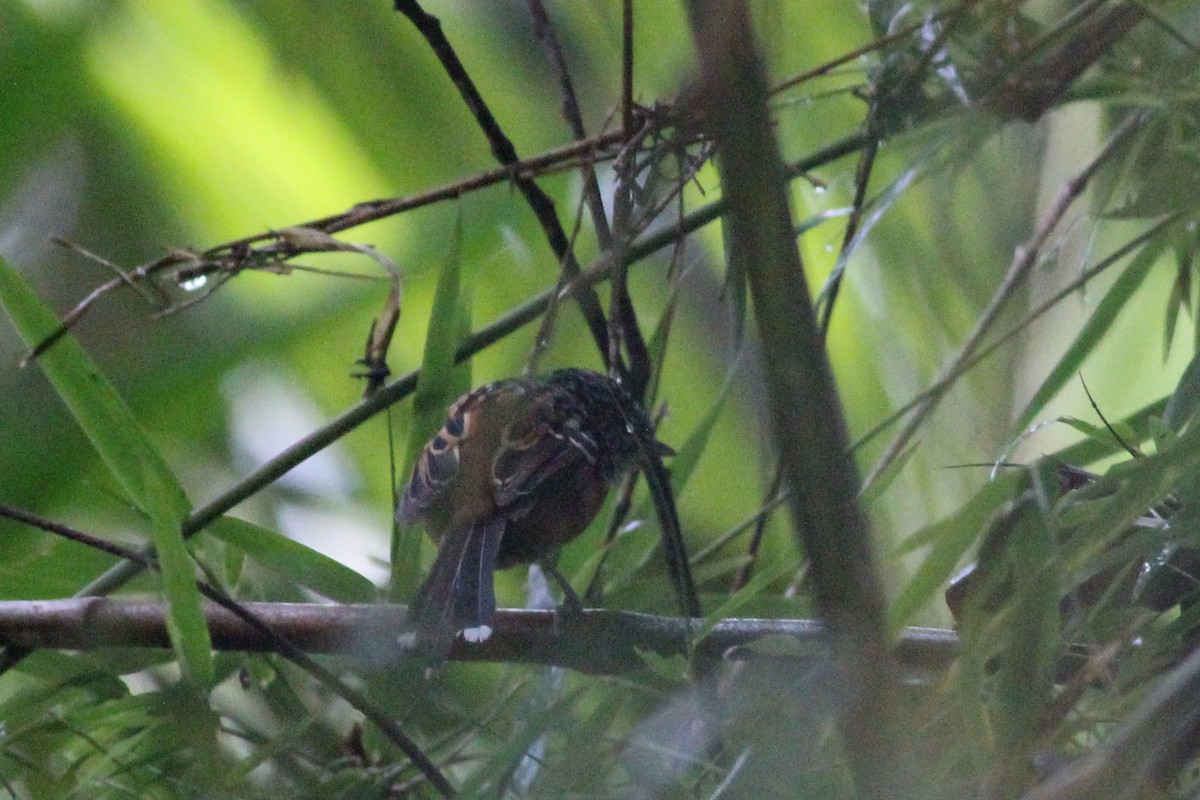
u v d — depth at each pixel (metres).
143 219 9.08
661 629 5.96
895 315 7.82
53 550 6.66
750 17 3.02
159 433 8.55
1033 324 7.68
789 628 5.85
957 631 5.17
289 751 6.00
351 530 9.21
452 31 9.15
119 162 9.04
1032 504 4.88
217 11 9.12
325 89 9.22
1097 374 7.91
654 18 8.02
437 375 6.38
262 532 6.29
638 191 6.27
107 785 5.68
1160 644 4.77
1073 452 5.99
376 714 5.24
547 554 7.11
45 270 8.79
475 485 6.77
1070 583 4.91
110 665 6.08
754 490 8.95
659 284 9.16
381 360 6.36
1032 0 7.48
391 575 6.49
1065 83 6.43
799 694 4.88
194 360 8.34
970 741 4.50
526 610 6.11
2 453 7.61
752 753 4.83
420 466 7.00
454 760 5.86
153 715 5.71
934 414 7.13
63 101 8.84
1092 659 4.61
